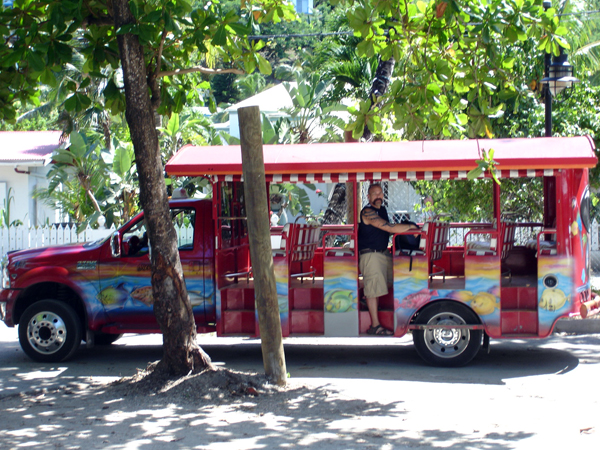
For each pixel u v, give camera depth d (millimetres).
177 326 6828
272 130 15758
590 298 7996
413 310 7773
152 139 6816
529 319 7707
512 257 9023
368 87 17031
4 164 22266
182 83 8719
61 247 8695
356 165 7562
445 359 7883
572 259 7559
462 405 6246
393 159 7562
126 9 6676
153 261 6836
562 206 7551
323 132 17812
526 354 8594
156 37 7117
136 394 6613
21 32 6898
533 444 5117
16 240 15297
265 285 6758
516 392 6688
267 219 6727
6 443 5293
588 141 7703
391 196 13773
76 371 7980
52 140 25625
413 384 7090
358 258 8055
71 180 18328
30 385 7273
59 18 6492
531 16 6586
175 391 6559
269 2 7852
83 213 16578
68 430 5598
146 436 5414
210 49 9523
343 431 5488
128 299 8273
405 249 8055
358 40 17703
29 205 23406
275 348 6863
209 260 8164
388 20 7008
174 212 8320
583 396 6500
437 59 7023
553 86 10539
